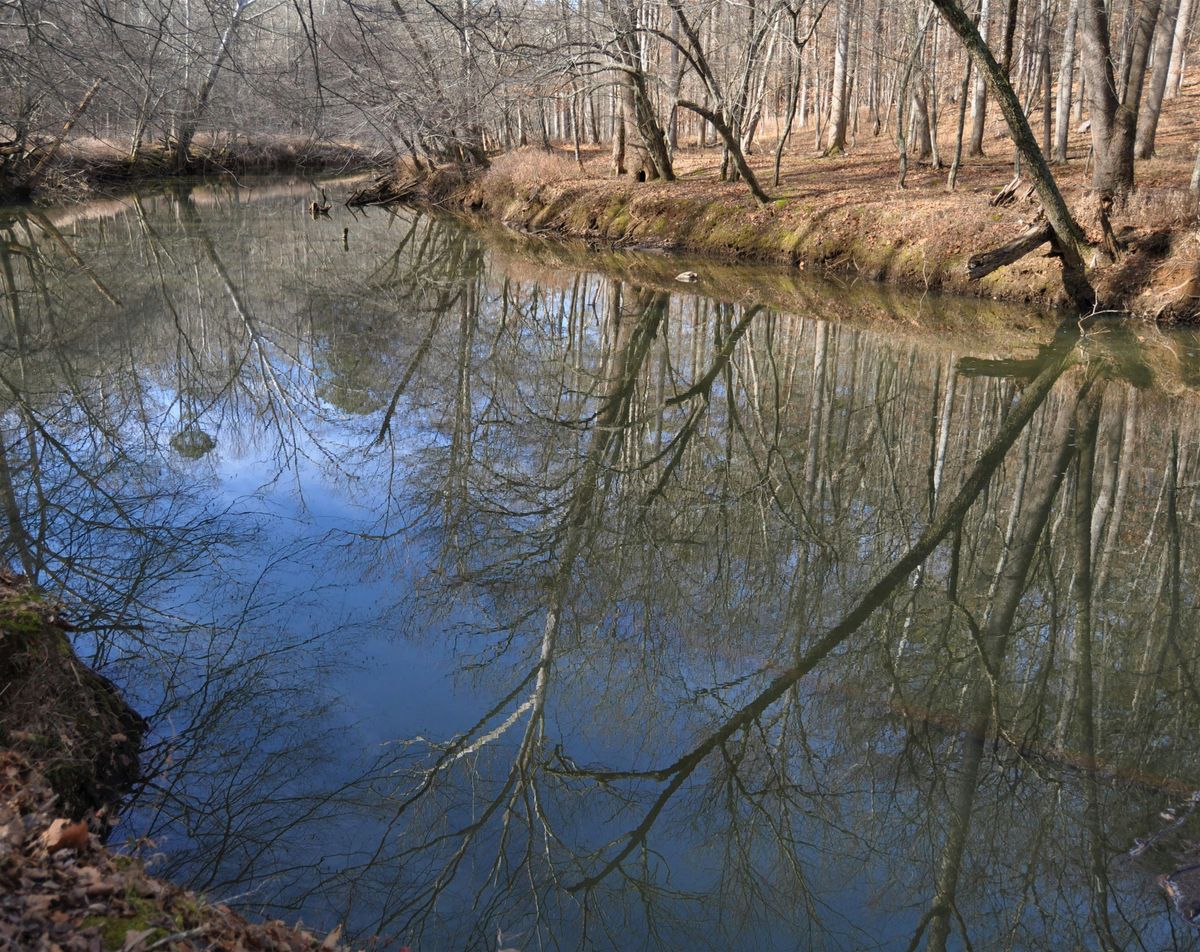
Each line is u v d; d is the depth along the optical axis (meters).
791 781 5.95
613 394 14.80
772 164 31.17
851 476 11.37
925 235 20.02
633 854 5.19
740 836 5.41
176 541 8.55
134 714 5.74
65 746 4.79
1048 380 13.84
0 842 3.38
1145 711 6.61
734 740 6.37
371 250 28.27
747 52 26.47
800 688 7.02
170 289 21.91
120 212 33.97
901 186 23.48
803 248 22.38
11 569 6.75
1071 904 4.84
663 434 13.00
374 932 4.38
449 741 6.04
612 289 21.45
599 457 12.20
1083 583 8.62
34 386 14.14
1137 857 5.07
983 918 4.81
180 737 5.65
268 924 3.73
